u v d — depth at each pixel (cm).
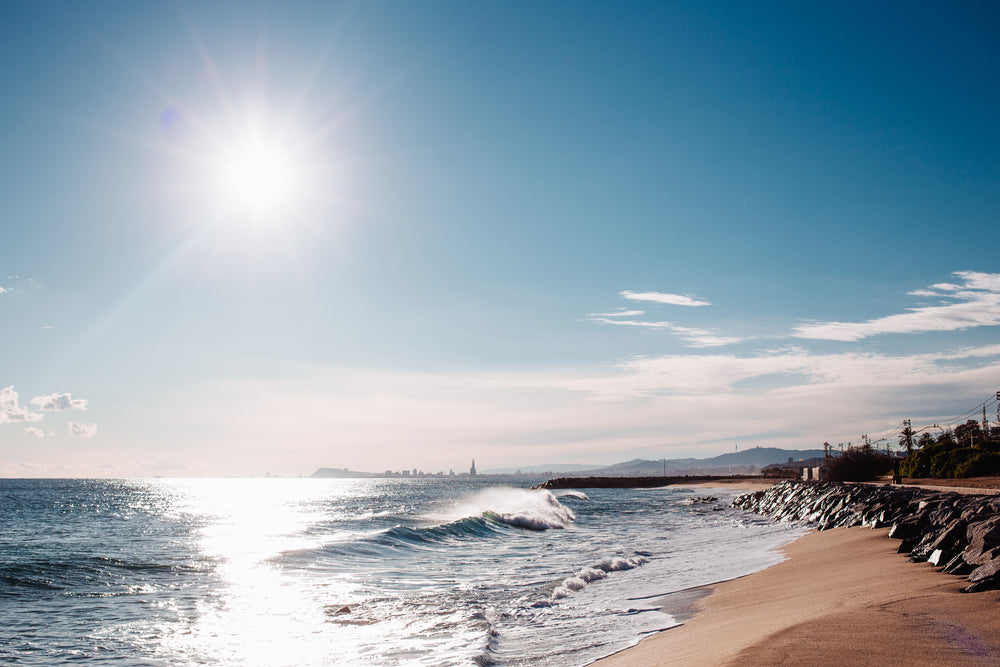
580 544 2578
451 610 1323
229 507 7194
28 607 1425
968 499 1659
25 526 4128
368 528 3378
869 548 1705
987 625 755
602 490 13538
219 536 3084
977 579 955
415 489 16025
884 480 7612
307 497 10700
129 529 3681
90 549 2475
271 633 1198
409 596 1501
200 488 18888
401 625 1216
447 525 2920
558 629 1110
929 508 1795
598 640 1001
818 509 3375
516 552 2309
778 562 1748
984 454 6022
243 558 2077
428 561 2073
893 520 2141
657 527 3509
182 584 1675
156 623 1285
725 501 6988
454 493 11950
